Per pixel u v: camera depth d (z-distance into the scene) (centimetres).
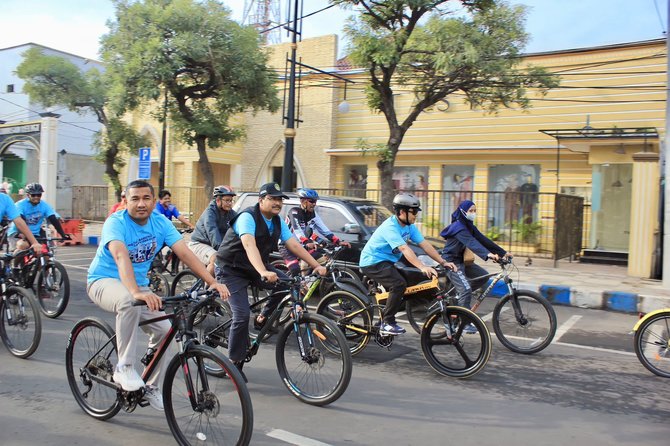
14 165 3022
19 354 582
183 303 374
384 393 505
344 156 1961
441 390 517
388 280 593
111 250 381
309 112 2019
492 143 1697
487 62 1196
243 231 472
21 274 798
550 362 623
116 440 389
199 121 1534
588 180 1554
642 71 1473
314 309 811
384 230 589
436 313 563
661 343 585
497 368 595
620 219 1434
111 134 2017
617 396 512
